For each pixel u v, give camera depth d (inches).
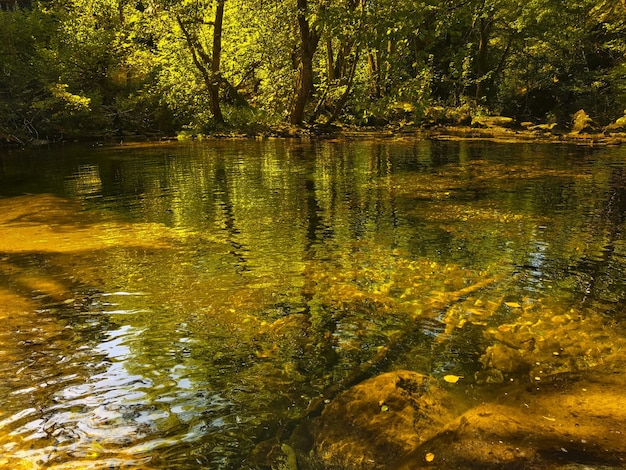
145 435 112.0
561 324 163.8
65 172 546.0
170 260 235.5
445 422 112.0
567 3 1175.0
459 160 585.6
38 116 969.5
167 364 142.7
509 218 309.1
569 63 1296.8
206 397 126.8
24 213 342.6
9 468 100.3
